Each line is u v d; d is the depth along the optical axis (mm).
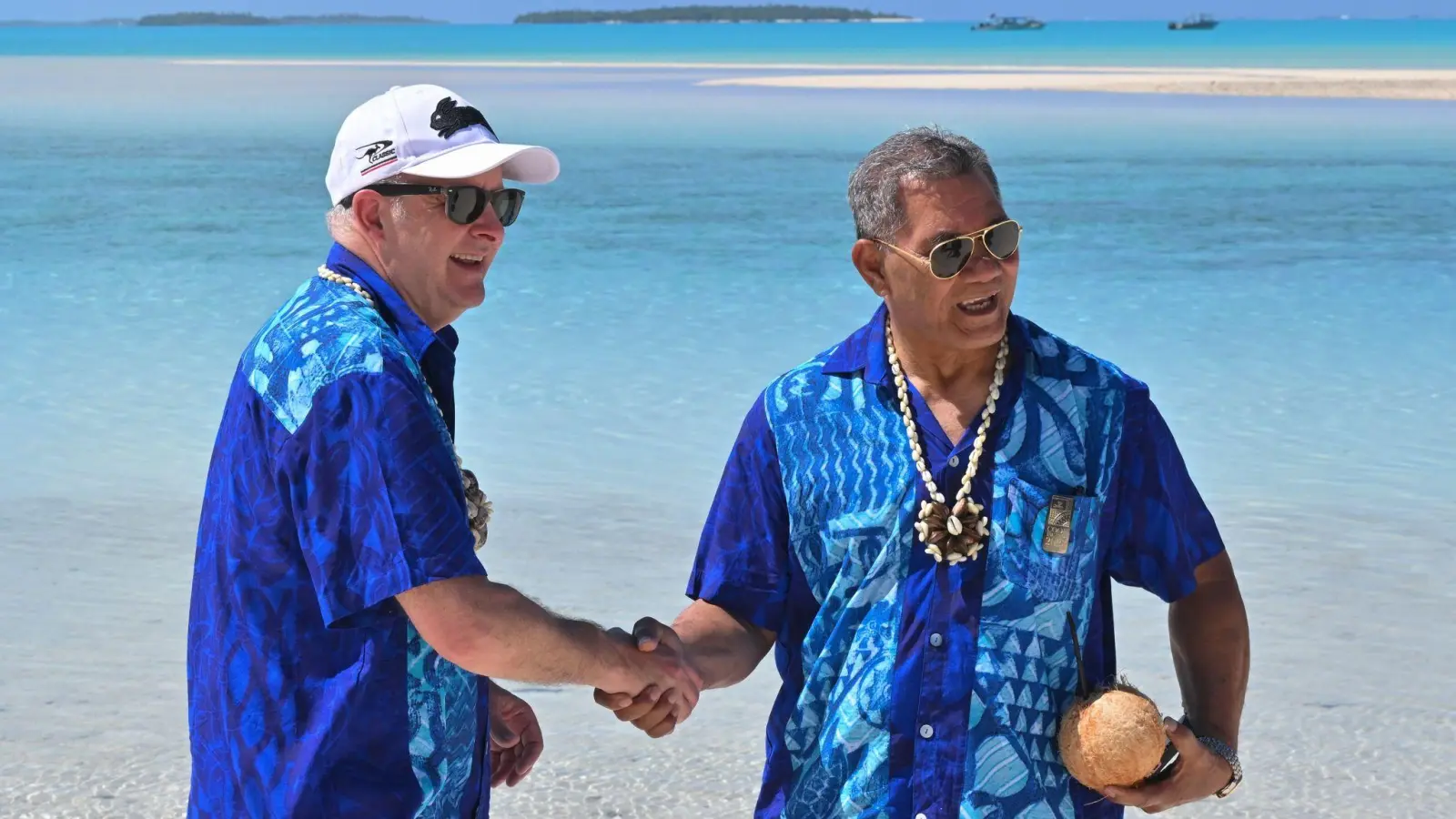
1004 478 2588
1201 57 89062
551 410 8203
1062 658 2600
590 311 11055
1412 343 9898
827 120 32969
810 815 2660
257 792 2420
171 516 6484
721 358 9477
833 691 2645
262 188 19578
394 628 2455
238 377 2514
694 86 52750
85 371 9125
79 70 73625
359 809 2428
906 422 2635
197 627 2504
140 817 4070
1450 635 5211
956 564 2566
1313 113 34438
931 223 2551
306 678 2432
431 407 2494
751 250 14094
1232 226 15719
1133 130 29359
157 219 16422
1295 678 4926
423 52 128250
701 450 7426
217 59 100375
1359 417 8031
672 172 21734
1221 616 2768
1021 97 42781
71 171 21688
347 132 2607
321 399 2379
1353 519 6379
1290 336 10156
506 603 2449
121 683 4871
